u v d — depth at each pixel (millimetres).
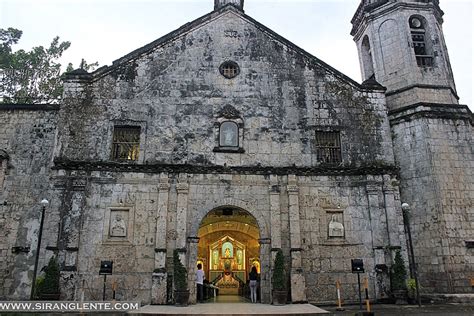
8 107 20594
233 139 19875
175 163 19125
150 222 18125
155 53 20906
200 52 21234
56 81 31625
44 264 16984
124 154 19297
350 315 14094
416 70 21859
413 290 17375
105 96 19891
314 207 19047
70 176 18328
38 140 20156
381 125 20734
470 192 19188
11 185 19359
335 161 20109
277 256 17422
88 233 17688
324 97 20984
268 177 19219
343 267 18250
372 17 24031
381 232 18734
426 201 18984
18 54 31188
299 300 17250
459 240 18250
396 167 19828
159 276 17125
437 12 23953
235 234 26703
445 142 19812
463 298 17016
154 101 20047
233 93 20625
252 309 14562
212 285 22656
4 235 18688
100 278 17156
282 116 20438
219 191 18828
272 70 21234
